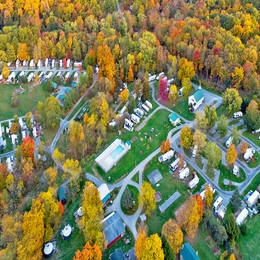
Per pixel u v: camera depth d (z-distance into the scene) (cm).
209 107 14838
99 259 8019
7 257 7731
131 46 19962
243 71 16238
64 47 19962
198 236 9619
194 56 17738
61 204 9831
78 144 12912
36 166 12075
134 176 11900
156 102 16475
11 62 19500
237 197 10194
